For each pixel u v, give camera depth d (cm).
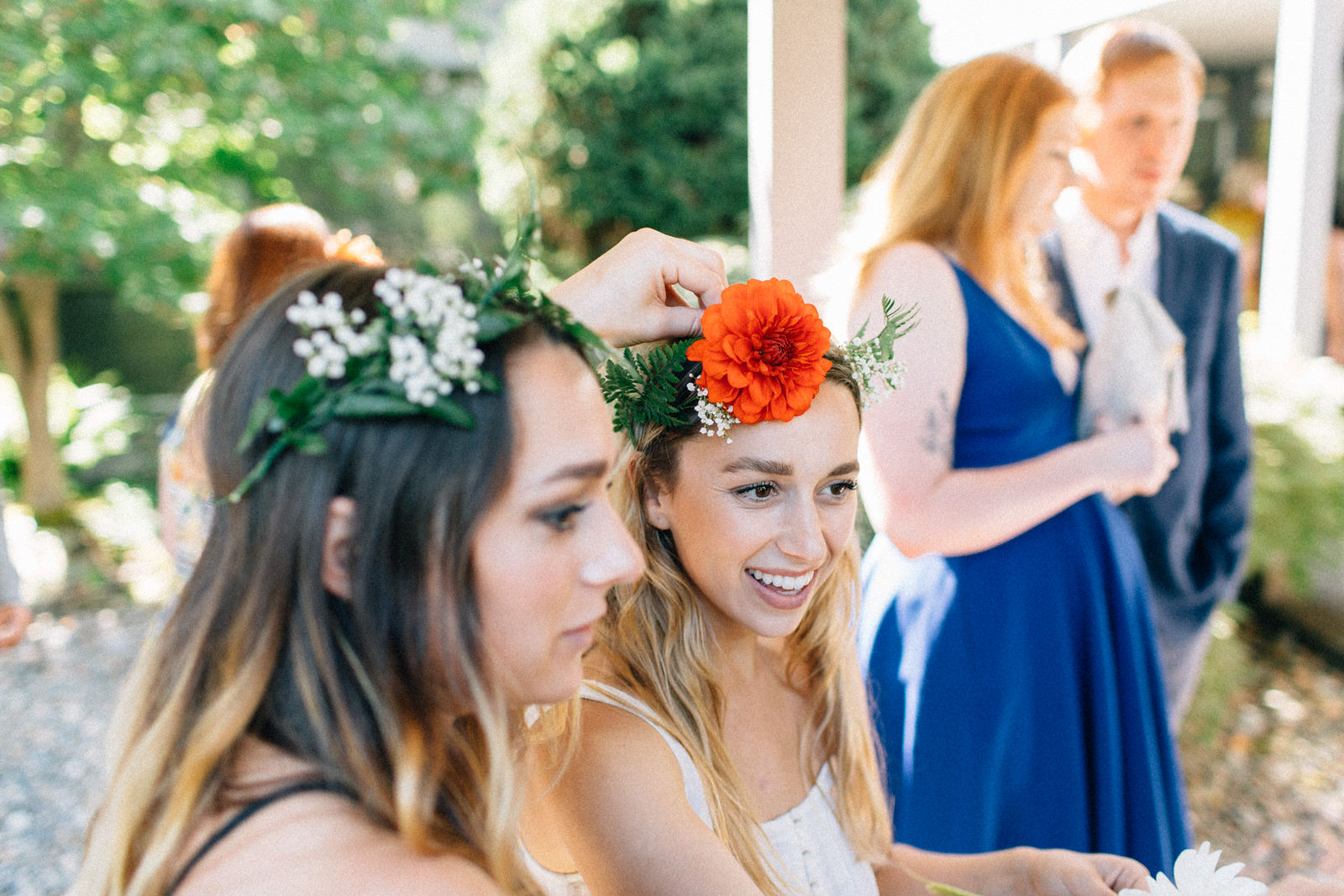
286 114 557
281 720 65
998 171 181
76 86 491
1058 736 183
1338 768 338
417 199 809
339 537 65
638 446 108
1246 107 472
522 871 73
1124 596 191
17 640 230
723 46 792
